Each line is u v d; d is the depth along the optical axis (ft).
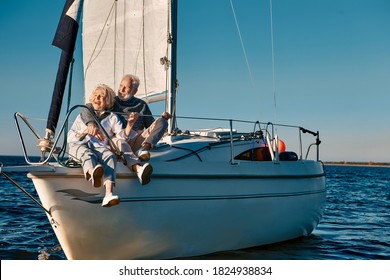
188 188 17.10
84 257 16.17
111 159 15.05
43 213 33.30
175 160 17.40
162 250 17.29
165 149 17.94
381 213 37.88
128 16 22.57
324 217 34.40
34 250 21.01
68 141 16.29
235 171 18.51
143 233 16.38
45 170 14.52
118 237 16.03
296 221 22.33
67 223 15.20
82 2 17.10
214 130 23.18
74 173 14.87
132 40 22.56
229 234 18.92
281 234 21.70
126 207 15.78
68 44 16.60
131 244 16.46
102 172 14.40
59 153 16.15
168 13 21.66
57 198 14.83
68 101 16.80
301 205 22.33
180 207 16.94
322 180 25.05
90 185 15.16
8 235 24.22
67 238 15.55
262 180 19.77
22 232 25.23
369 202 47.50
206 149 18.99
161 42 21.91
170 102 21.06
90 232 15.56
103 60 22.62
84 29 22.40
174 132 20.74
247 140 21.21
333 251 21.62
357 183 89.51
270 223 20.56
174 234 17.15
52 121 15.99
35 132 16.43
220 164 18.03
